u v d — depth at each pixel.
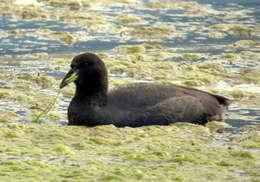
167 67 19.75
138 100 14.34
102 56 21.09
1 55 20.89
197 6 29.59
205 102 15.12
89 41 23.20
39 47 22.08
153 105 14.34
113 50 22.03
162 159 11.87
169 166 11.45
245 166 11.57
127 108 14.17
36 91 17.03
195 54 21.64
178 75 19.02
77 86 14.34
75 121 14.19
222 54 21.64
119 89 14.59
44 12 26.97
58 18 26.36
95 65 14.19
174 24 26.23
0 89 16.98
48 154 11.99
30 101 16.03
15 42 22.58
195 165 11.57
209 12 28.53
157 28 25.09
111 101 14.23
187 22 26.61
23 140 12.89
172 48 22.67
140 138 13.27
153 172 11.09
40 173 10.84
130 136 13.39
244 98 16.98
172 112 14.42
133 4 29.59
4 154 11.88
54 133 13.43
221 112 15.39
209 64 20.20
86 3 28.98
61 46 22.34
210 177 10.91
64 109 15.58
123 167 11.28
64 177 10.64
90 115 14.05
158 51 22.19
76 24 25.52
